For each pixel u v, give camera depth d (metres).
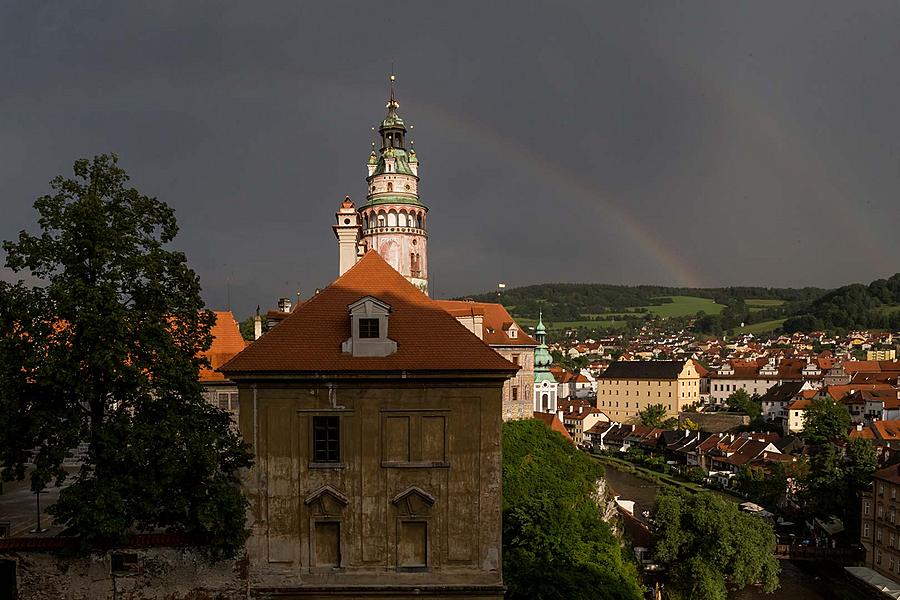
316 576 31.17
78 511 26.98
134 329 28.20
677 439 156.62
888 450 102.38
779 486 107.31
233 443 30.14
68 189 28.94
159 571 29.33
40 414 27.20
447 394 31.39
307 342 32.25
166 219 31.30
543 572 42.31
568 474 62.06
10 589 30.53
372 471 31.31
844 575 79.12
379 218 96.50
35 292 28.16
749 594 74.31
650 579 70.50
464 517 31.31
